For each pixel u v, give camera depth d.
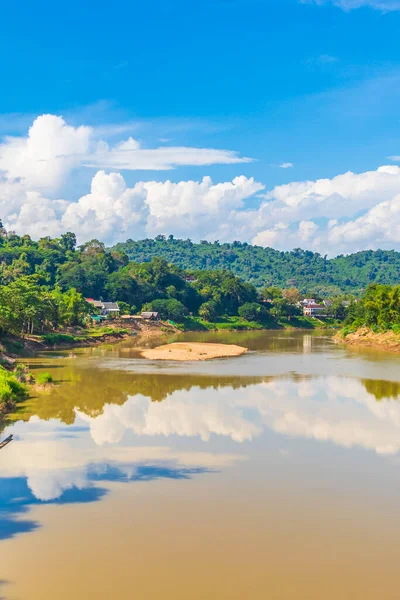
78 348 116.94
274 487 30.44
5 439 39.28
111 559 22.30
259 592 20.09
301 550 23.27
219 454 36.41
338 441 39.56
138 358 94.88
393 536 24.66
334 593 20.06
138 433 41.78
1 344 93.75
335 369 80.56
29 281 134.00
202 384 65.44
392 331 130.12
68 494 29.25
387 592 20.16
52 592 19.95
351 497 29.09
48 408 50.88
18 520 25.94
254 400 55.12
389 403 53.66
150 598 19.64
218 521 25.98
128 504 27.91
